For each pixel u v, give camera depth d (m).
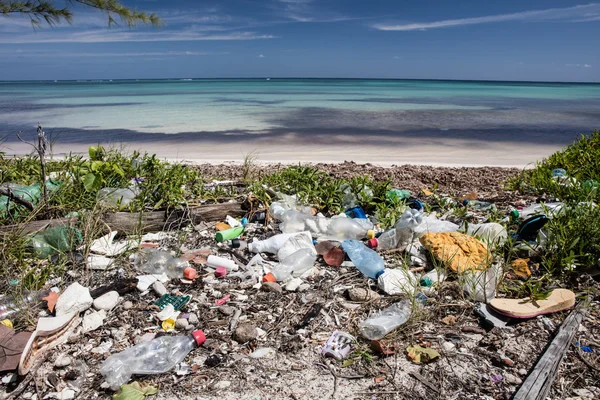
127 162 5.45
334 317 2.78
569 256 3.13
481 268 3.11
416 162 8.55
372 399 2.11
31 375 2.23
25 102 27.08
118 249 3.51
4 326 2.43
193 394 2.15
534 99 33.97
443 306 2.86
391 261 3.53
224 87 65.06
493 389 2.17
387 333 2.56
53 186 4.26
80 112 19.27
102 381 2.22
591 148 6.61
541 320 2.70
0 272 3.08
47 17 5.00
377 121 16.03
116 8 5.14
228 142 10.93
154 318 2.73
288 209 4.39
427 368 2.32
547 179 5.45
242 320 2.74
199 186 5.07
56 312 2.68
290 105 24.69
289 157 9.02
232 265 3.38
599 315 2.76
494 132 13.15
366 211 4.68
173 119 16.22
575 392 2.13
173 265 3.32
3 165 5.31
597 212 3.59
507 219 4.20
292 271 3.29
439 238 3.41
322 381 2.23
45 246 3.40
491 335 2.58
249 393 2.15
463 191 5.80
